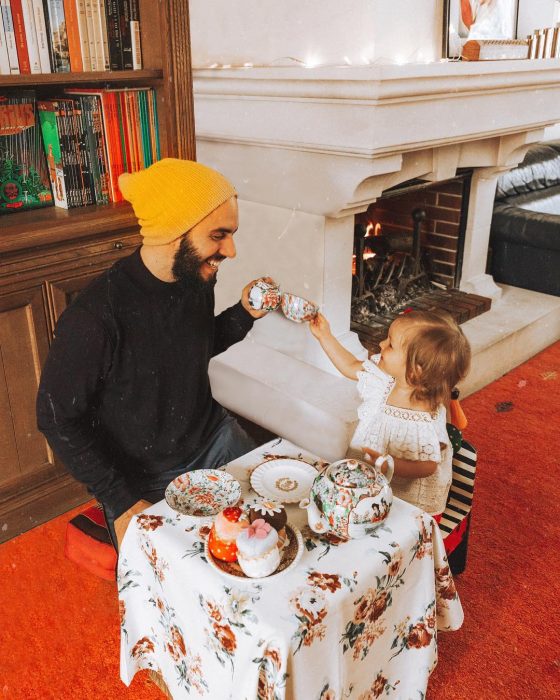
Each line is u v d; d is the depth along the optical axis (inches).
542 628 74.9
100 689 67.1
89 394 61.9
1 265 74.1
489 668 69.7
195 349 67.6
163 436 69.4
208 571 50.7
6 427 81.6
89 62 78.8
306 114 92.8
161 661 61.4
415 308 136.3
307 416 102.6
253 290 72.9
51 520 90.0
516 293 156.7
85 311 60.1
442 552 59.2
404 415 66.6
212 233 60.1
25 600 77.8
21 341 79.0
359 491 53.4
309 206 100.7
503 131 114.6
